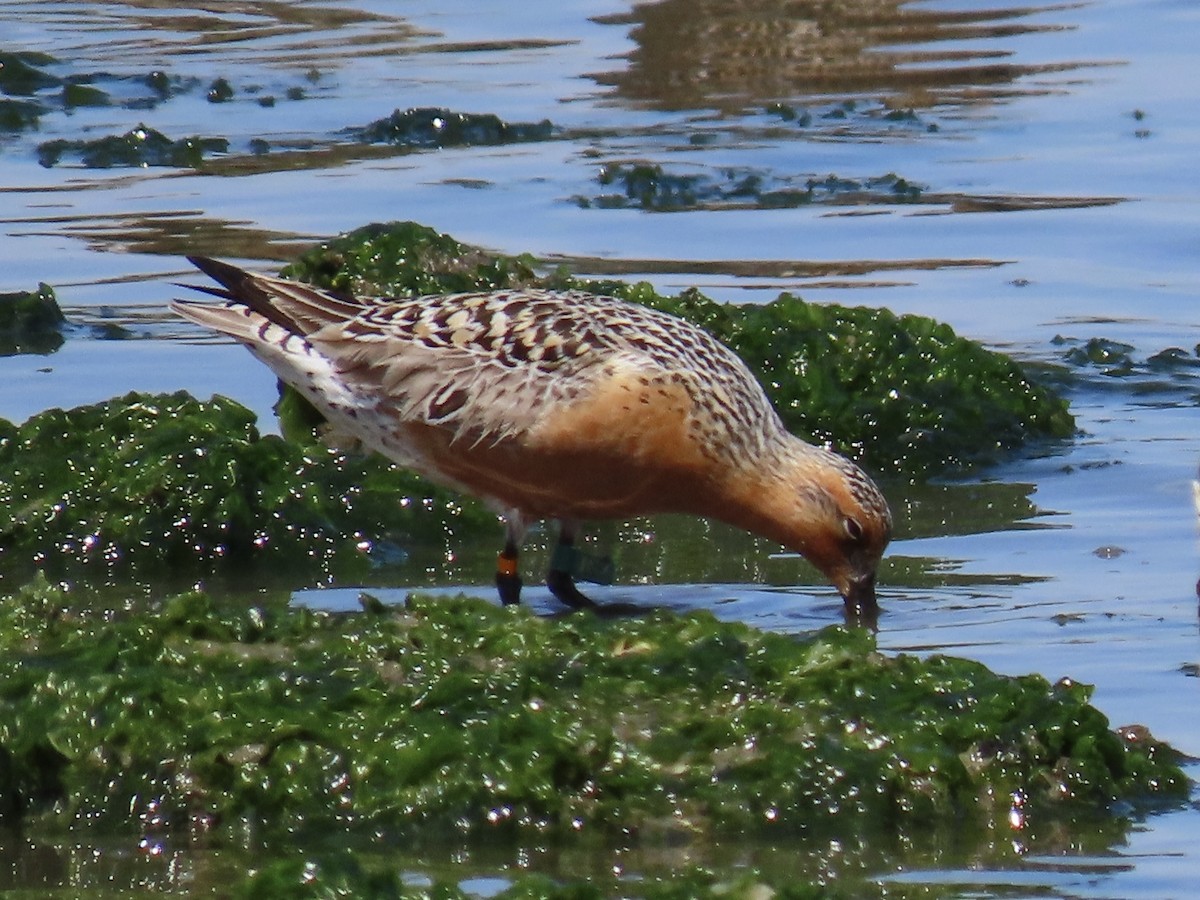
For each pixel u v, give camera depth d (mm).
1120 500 15391
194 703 10367
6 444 15195
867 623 12922
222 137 26000
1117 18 32156
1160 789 10266
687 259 21078
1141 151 25000
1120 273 20828
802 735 10203
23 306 19156
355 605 13562
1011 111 27062
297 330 14352
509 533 14133
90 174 24562
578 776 10047
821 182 24094
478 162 24938
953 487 16062
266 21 33031
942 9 32938
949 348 17391
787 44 30797
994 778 10148
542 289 16531
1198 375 18297
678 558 14789
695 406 13734
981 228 22250
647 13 32844
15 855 9797
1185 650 12008
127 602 13648
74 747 10266
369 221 22266
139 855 9781
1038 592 13312
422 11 33625
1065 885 9180
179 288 20203
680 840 9836
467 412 13812
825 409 16906
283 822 9992
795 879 9094
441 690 10352
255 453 15008
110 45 31125
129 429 15344
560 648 10977
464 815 9914
